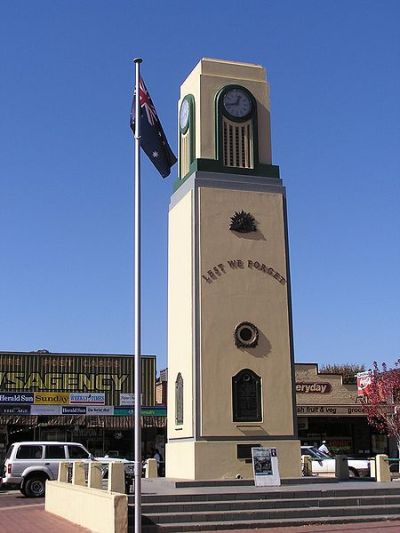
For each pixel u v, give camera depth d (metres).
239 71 29.58
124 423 45.25
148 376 47.03
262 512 20.38
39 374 45.12
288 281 28.12
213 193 27.94
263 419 26.62
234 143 28.86
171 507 20.16
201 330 26.75
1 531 19.75
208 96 28.95
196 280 27.09
